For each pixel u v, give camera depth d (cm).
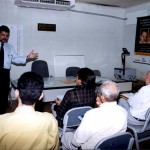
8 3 468
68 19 540
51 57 534
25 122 116
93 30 580
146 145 295
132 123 245
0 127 113
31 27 500
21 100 121
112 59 624
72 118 211
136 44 581
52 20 521
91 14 569
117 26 616
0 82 358
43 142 121
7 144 114
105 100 163
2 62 359
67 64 552
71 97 221
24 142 116
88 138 162
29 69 514
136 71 589
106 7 588
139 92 245
